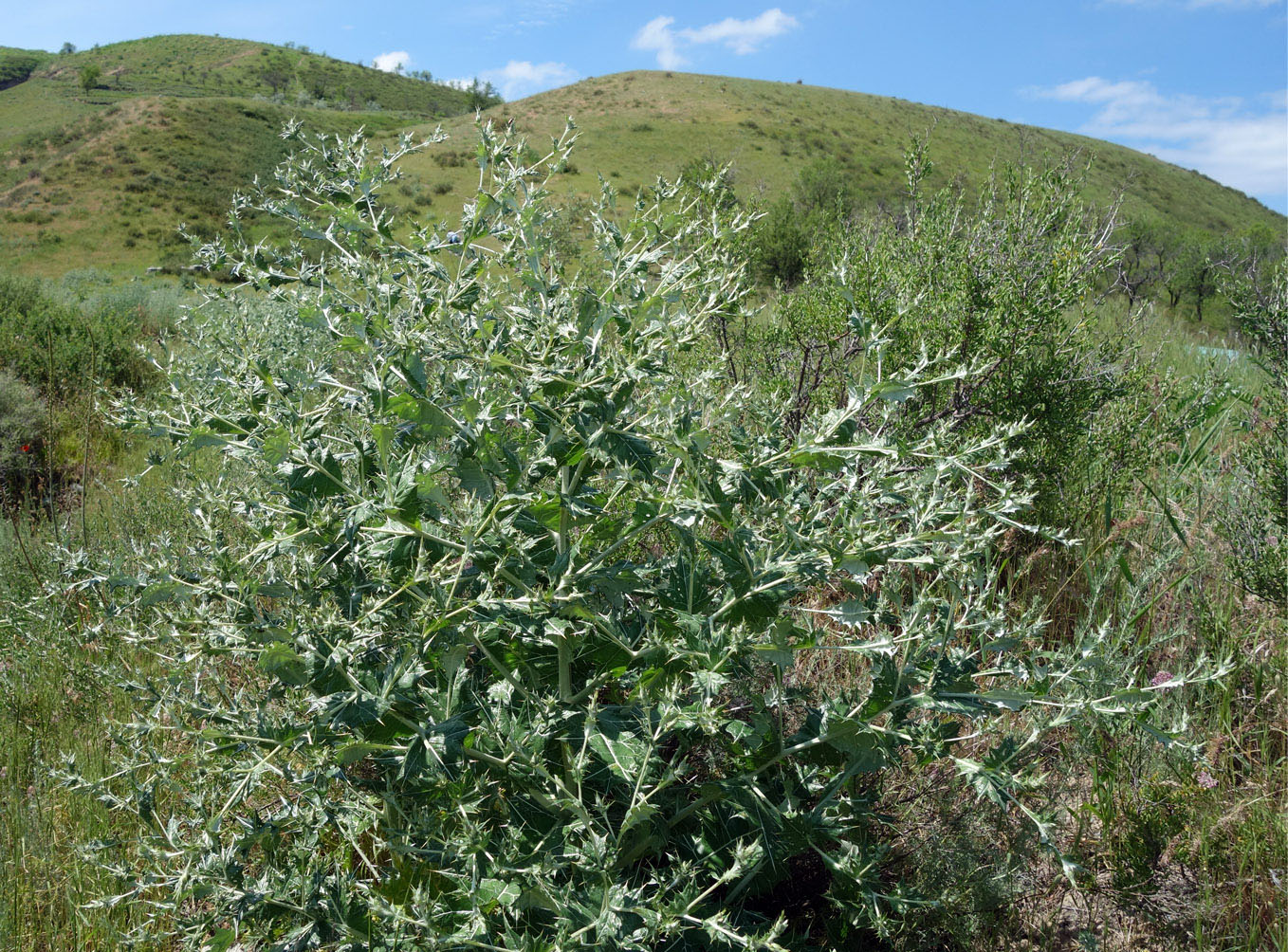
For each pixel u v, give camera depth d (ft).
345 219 6.33
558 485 7.01
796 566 5.82
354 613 6.15
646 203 6.79
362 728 5.99
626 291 6.54
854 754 6.46
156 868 6.39
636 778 5.78
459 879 5.59
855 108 274.98
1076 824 8.84
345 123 289.33
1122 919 8.13
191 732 6.01
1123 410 15.12
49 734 10.45
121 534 12.87
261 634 5.63
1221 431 18.24
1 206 191.83
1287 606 11.49
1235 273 13.91
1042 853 8.09
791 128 230.48
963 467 6.21
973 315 13.47
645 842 6.40
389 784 6.13
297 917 5.67
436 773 5.66
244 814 7.61
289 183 6.59
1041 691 6.38
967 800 8.11
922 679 6.41
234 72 500.74
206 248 6.62
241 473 9.68
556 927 5.83
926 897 7.18
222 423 6.51
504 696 6.25
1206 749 9.14
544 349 5.85
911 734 6.51
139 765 6.75
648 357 5.96
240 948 6.60
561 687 6.47
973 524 6.34
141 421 6.44
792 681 9.23
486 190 6.70
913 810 8.02
